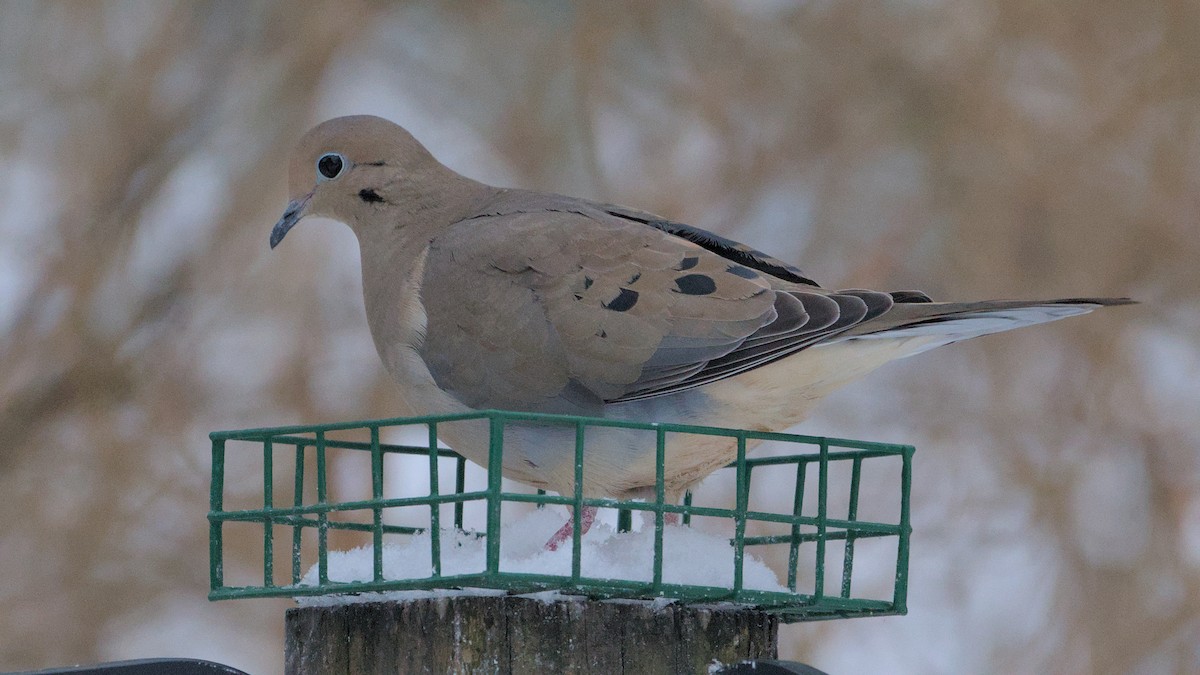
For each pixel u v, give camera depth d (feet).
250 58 50.93
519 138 50.37
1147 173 48.26
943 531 46.16
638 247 25.09
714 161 49.70
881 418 47.11
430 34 52.21
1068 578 45.78
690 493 27.14
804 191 49.06
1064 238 47.83
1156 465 46.68
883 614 23.06
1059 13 48.70
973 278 47.50
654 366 24.13
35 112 50.06
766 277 24.98
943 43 49.24
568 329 24.59
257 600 45.96
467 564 20.71
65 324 47.60
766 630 21.94
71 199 49.26
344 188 28.60
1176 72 48.57
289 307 47.93
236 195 49.24
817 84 49.26
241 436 22.15
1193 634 45.24
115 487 45.98
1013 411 46.83
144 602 45.62
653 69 50.96
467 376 25.26
